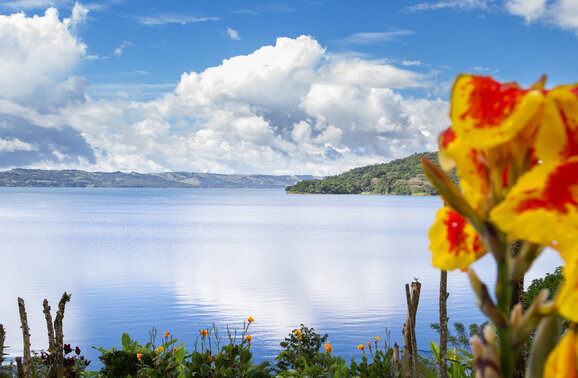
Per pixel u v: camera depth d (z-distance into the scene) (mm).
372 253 52031
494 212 583
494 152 636
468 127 605
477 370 678
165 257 48062
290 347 7699
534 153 632
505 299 657
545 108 603
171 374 6492
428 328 19312
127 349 7109
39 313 24453
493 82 619
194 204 194375
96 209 151125
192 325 21719
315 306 26000
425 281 32781
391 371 6031
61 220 104688
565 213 555
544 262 33719
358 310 24719
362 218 117938
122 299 28141
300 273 38562
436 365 5035
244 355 6559
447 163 695
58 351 5410
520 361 2795
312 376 6535
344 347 17281
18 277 36062
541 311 653
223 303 27016
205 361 6480
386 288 31328
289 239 68250
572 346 619
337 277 36562
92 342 19047
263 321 22484
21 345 17547
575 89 611
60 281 34625
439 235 750
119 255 49281
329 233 79125
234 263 44156
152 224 96250
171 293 30156
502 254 648
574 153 604
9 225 90812
